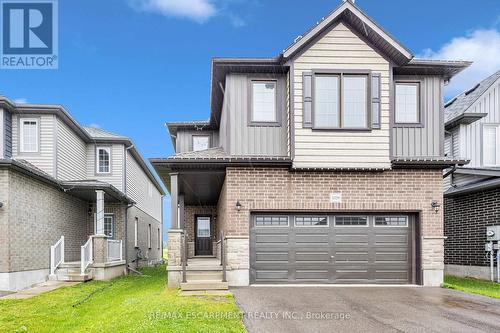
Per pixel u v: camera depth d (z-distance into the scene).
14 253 11.98
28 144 15.84
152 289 11.70
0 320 8.09
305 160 11.00
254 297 9.12
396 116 11.80
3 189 11.66
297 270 11.32
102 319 7.89
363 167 11.05
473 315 7.48
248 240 11.06
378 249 11.49
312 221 11.50
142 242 25.48
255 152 11.45
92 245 15.24
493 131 16.31
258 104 11.66
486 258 13.25
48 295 11.02
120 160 20.03
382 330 6.46
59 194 15.74
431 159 11.16
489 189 13.18
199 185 14.28
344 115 11.23
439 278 11.16
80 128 17.77
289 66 11.26
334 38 11.33
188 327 6.24
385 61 11.36
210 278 10.92
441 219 11.36
